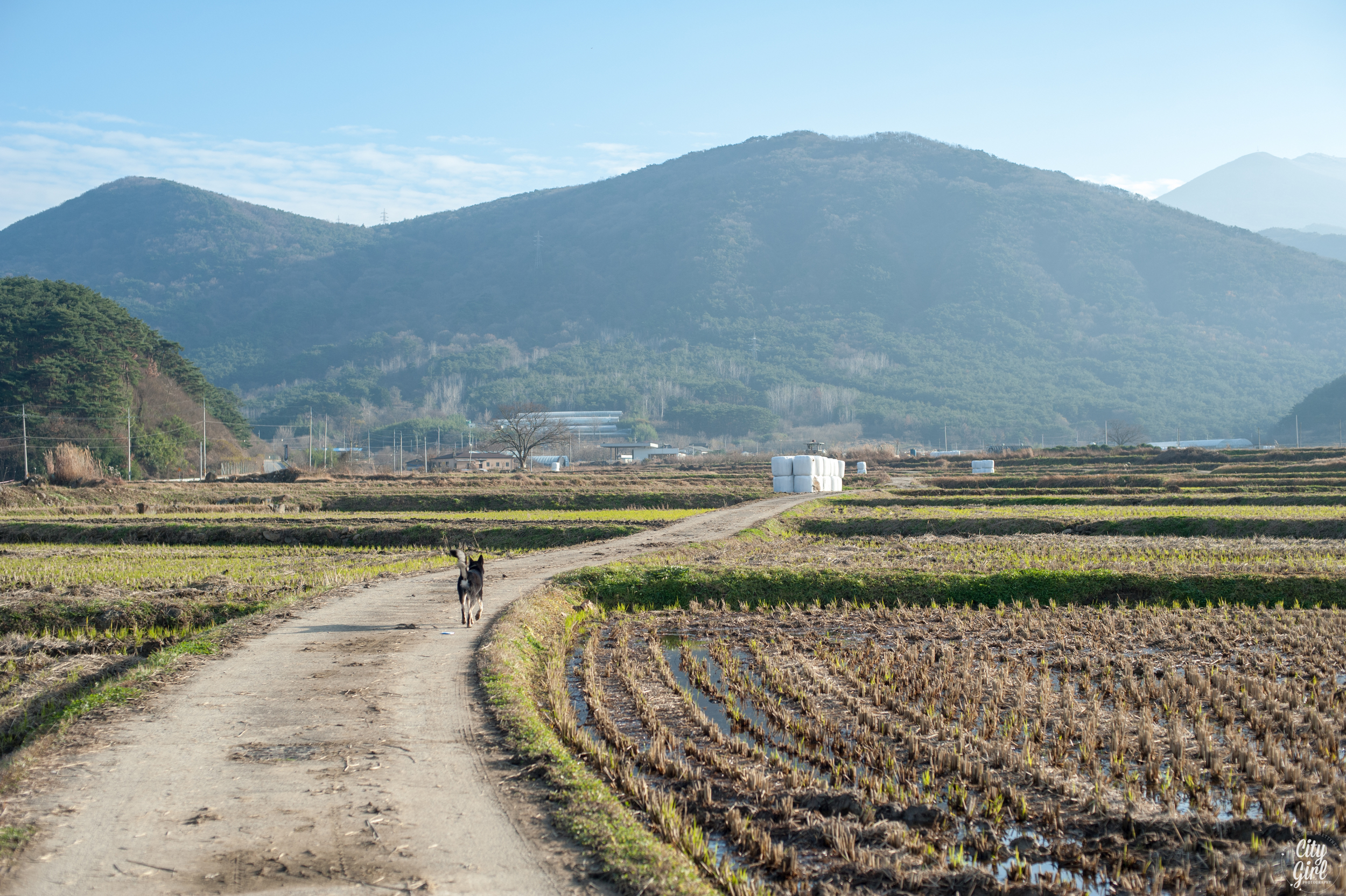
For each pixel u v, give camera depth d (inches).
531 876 289.3
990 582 995.9
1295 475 2805.1
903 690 588.1
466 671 559.5
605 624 902.4
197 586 987.3
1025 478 3056.1
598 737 500.4
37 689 574.6
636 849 309.1
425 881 283.9
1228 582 955.3
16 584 1015.0
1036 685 613.3
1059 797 409.4
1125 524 1596.9
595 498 2431.1
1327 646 701.9
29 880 280.2
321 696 500.1
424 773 381.7
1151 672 623.8
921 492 2571.4
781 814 382.3
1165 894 330.6
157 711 469.4
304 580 1013.2
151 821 327.0
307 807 342.6
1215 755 436.5
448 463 6437.0
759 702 573.3
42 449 3683.6
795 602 994.1
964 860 346.9
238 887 277.6
